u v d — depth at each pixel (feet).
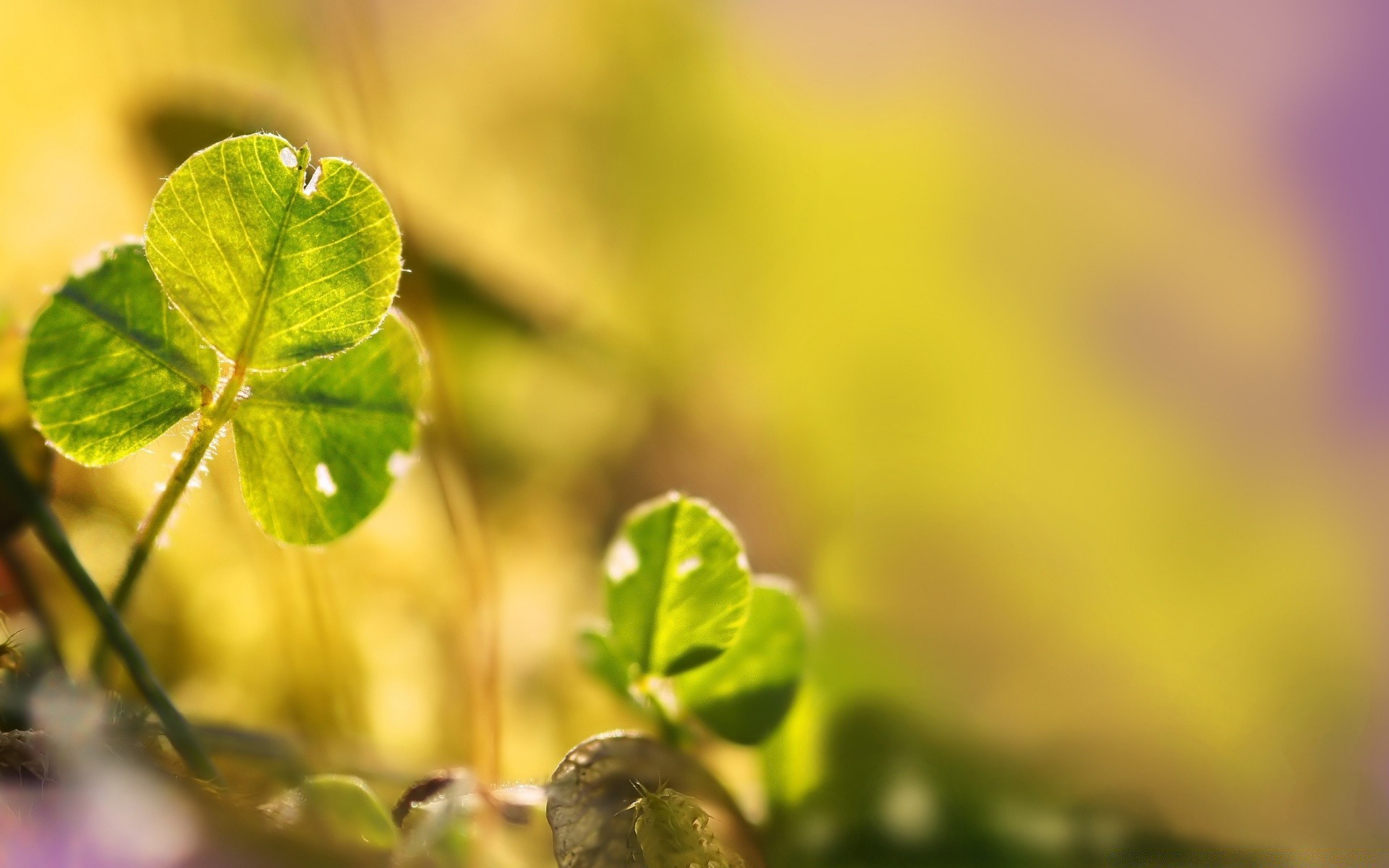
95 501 0.83
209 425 0.75
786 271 1.05
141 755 0.72
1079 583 0.86
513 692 0.87
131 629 0.84
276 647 0.85
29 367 0.74
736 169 1.12
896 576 0.88
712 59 1.16
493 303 1.00
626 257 1.08
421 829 0.73
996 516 0.89
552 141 1.12
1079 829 0.78
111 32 0.94
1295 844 0.78
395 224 0.73
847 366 0.96
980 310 0.97
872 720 0.80
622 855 0.74
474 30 1.14
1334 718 0.81
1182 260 0.95
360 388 0.75
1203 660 0.84
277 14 0.99
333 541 0.75
